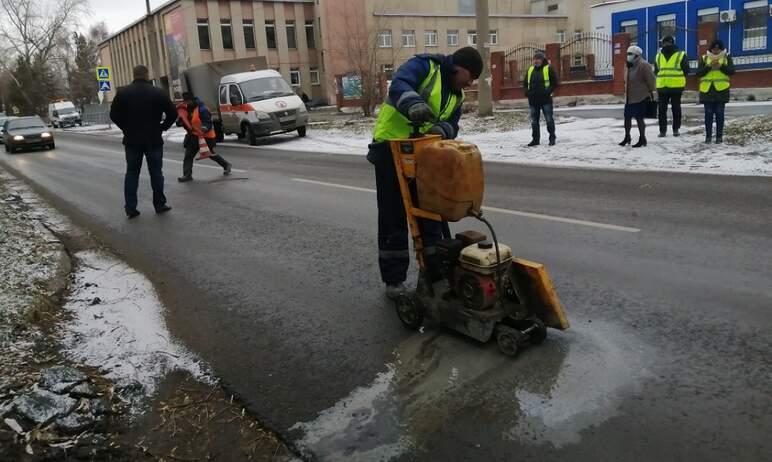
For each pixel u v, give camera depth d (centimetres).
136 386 362
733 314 406
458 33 5172
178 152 1917
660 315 412
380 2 4916
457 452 285
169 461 294
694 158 1030
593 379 336
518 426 300
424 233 409
